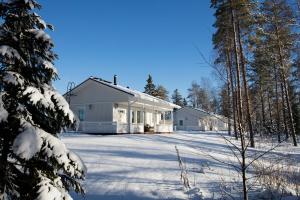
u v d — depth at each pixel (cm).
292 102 4441
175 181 845
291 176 955
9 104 382
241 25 2214
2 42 410
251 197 745
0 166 370
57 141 380
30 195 376
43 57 440
